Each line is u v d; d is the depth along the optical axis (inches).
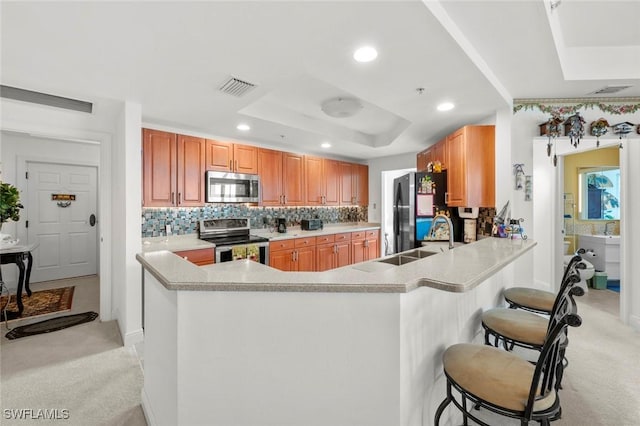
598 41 87.2
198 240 140.4
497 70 86.2
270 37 61.8
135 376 84.9
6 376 84.4
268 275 53.4
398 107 106.3
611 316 127.0
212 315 50.4
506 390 45.7
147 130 122.6
